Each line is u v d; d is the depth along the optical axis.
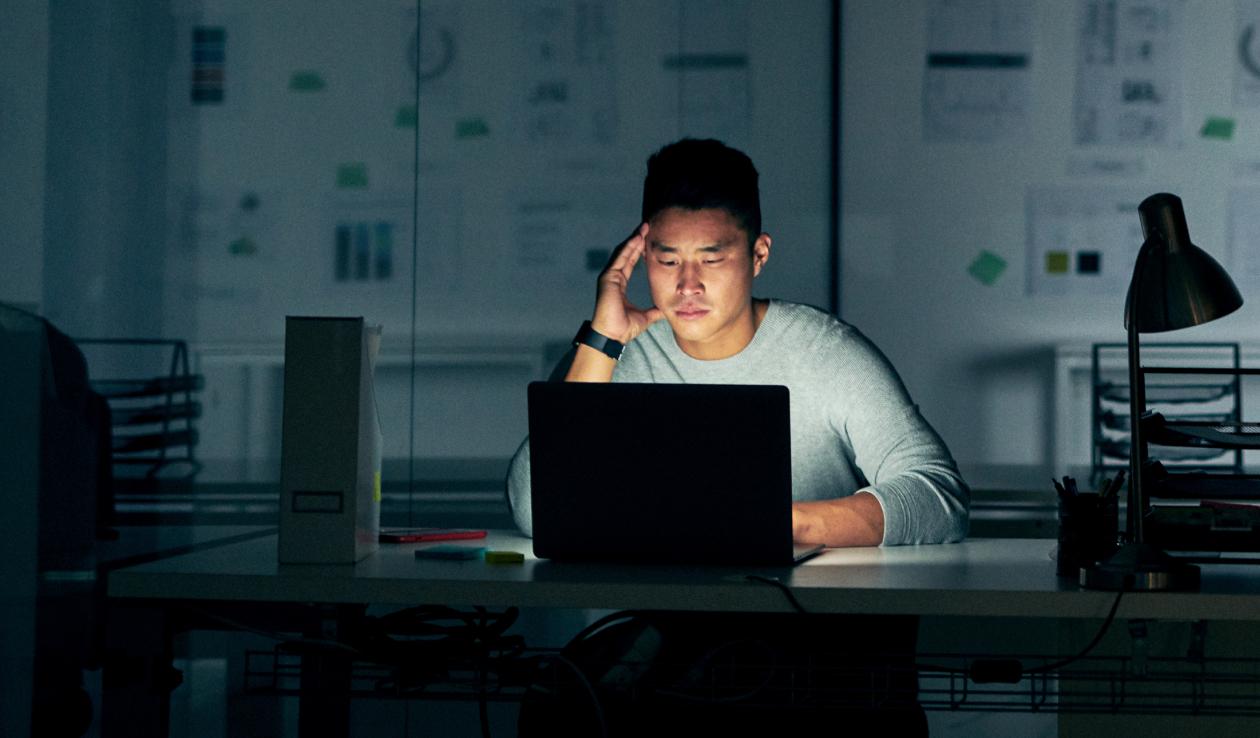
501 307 3.97
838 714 1.36
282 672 1.31
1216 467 3.97
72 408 2.33
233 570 1.22
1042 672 1.18
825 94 4.39
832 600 1.13
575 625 3.07
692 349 1.81
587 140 4.05
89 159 2.80
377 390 3.83
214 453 3.24
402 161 3.72
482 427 3.91
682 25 4.16
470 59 3.97
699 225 1.73
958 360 4.52
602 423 1.27
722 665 1.21
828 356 1.76
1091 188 4.50
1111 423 4.34
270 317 3.43
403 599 1.18
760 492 1.25
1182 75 4.48
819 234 4.43
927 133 4.47
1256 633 1.44
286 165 3.54
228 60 3.45
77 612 2.23
